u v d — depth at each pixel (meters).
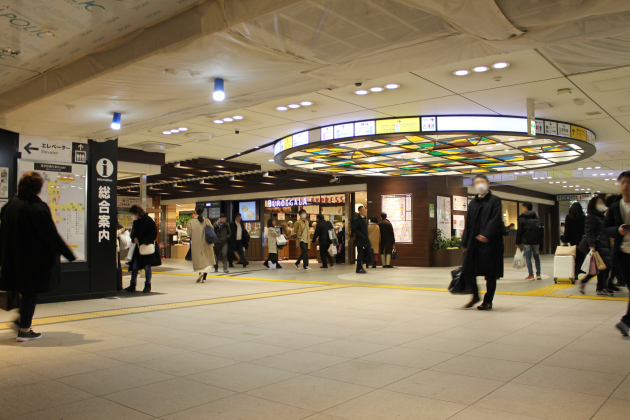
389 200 18.08
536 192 28.25
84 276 8.36
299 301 8.03
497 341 4.86
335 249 18.48
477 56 4.75
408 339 5.01
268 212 23.50
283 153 12.95
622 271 4.90
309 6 3.77
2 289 5.00
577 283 10.24
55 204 8.08
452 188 18.95
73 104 6.35
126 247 9.83
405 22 4.03
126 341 5.03
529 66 7.35
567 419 2.80
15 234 4.96
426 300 8.06
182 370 3.94
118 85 5.62
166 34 4.64
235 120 10.91
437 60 4.85
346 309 7.12
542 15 3.77
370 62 4.94
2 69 5.93
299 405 3.10
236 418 2.88
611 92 8.67
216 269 14.36
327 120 10.97
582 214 10.07
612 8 3.58
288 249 22.83
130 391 3.41
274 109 9.94
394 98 9.16
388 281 11.64
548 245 30.44
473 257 6.80
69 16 4.55
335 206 21.48
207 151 14.76
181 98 6.19
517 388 3.39
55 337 5.23
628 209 4.87
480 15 3.80
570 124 11.07
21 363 4.17
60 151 8.20
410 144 11.77
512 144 11.70
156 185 23.66
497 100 9.29
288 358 4.29
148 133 12.17
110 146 8.80
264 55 4.75
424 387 3.44
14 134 7.75
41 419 2.89
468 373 3.77
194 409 3.04
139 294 9.12
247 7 4.00
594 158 16.09
